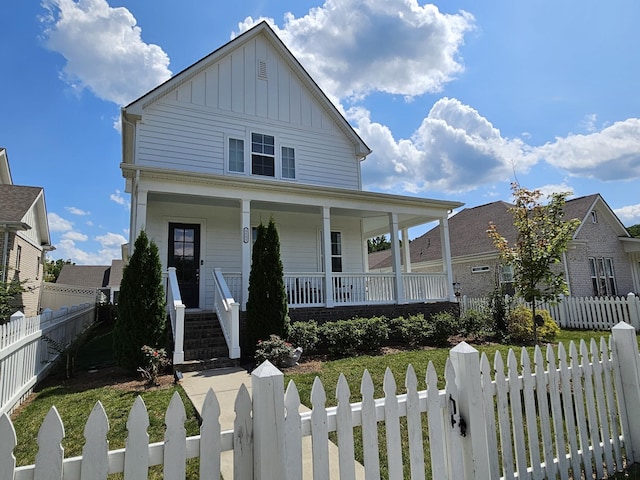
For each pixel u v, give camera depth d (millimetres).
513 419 2586
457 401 2301
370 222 13711
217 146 11406
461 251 18250
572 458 2857
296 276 9492
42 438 1438
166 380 6020
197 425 4043
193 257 10547
